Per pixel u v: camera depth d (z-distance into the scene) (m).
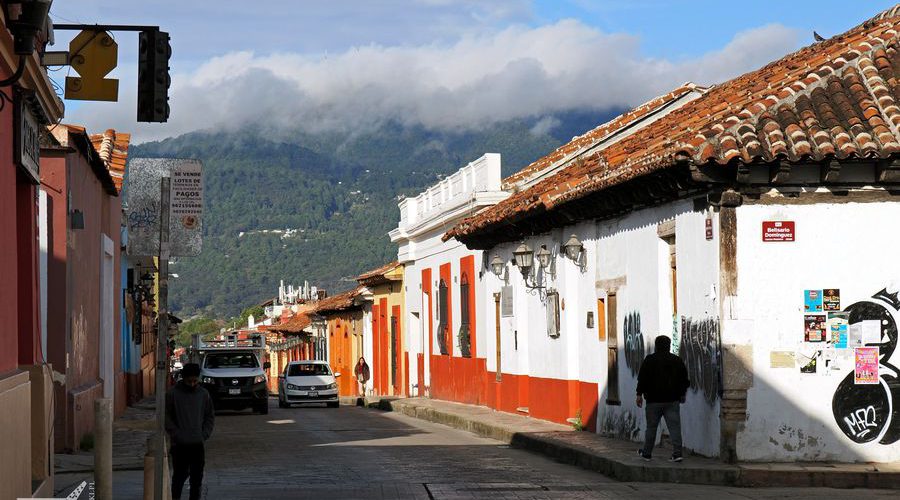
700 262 16.58
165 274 10.30
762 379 15.79
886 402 15.91
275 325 95.44
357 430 27.23
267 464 18.28
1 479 9.66
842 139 15.46
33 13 9.56
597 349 22.06
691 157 15.53
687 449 17.36
